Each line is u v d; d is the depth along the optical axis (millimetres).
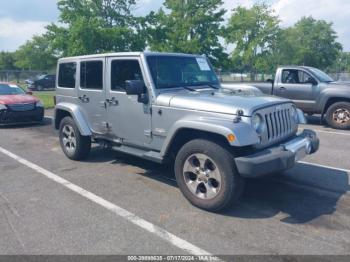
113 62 5641
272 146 4414
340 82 10953
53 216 4277
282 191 5031
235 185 4082
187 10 28031
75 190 5168
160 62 5273
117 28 20609
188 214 4281
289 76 11453
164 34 23750
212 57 29250
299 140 4676
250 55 45156
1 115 11031
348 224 3998
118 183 5453
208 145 4176
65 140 6938
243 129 3965
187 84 5457
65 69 6867
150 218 4188
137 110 5250
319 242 3594
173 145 4770
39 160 6953
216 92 5152
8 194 5047
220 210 4273
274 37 46969
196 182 4406
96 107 6090
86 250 3492
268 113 4348
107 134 5988
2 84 12578
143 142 5285
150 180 5578
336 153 7293
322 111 10773
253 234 3771
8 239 3725
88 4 21781
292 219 4133
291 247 3502
